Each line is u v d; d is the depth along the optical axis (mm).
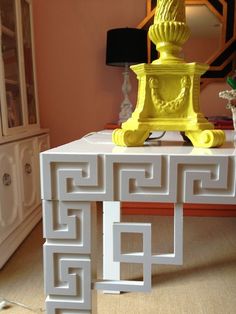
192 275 1354
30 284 1280
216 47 2248
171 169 527
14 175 1603
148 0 2215
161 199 539
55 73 2396
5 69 1669
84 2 2293
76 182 542
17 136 1662
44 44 2361
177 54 654
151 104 649
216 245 1654
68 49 2359
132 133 638
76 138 2469
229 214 2104
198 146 635
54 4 2307
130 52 1986
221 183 523
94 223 609
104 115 2426
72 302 585
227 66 2260
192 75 628
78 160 536
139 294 1219
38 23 2332
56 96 2426
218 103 2324
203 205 2105
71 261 573
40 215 2055
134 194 540
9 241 1548
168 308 1124
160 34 632
